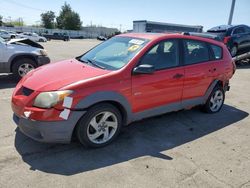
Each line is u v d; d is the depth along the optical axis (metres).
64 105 3.51
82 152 3.85
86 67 4.22
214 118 5.62
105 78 3.83
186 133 4.76
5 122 4.71
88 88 3.67
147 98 4.35
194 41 5.17
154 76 4.36
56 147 3.93
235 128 5.14
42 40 40.38
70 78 3.80
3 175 3.22
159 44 4.54
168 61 4.64
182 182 3.31
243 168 3.72
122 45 4.67
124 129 4.73
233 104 6.82
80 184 3.14
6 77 8.34
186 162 3.77
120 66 4.11
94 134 3.90
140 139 4.39
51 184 3.11
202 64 5.23
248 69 13.65
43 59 8.06
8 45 7.60
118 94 3.93
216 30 14.36
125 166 3.57
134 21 22.59
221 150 4.21
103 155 3.81
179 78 4.76
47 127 3.51
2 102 5.82
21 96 3.81
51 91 3.56
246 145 4.45
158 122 5.16
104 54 4.66
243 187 3.30
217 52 5.71
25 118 3.59
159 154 3.94
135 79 4.12
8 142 3.99
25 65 7.87
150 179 3.32
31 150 3.81
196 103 5.35
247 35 14.41
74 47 26.39
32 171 3.33
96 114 3.80
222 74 5.71
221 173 3.56
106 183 3.19
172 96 4.76
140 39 4.62
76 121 3.63
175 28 22.83
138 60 4.19
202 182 3.34
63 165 3.50
